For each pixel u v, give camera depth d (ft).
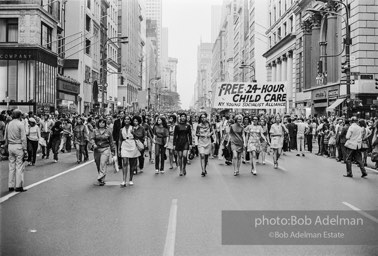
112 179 44.70
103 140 40.34
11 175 37.47
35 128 56.85
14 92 116.67
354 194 35.53
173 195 35.06
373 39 108.17
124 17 296.71
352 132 46.32
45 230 24.06
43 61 123.34
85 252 20.10
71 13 162.81
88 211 28.94
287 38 183.21
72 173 49.21
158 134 49.88
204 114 47.67
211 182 42.45
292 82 183.73
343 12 120.16
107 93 225.35
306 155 76.64
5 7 116.88
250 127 49.55
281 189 38.04
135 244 21.36
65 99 146.51
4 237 22.61
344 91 114.52
